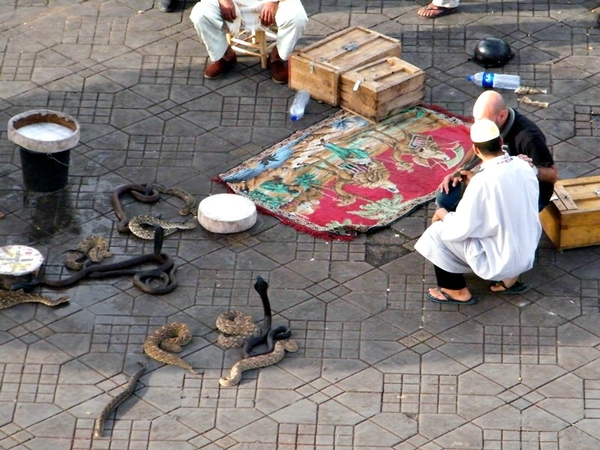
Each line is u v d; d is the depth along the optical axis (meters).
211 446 20.98
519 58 29.86
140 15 31.38
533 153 23.50
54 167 25.88
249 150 27.34
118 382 22.14
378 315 23.39
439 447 20.92
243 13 28.67
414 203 25.80
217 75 29.28
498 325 23.17
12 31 30.89
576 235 24.47
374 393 21.88
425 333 23.02
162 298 23.81
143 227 25.33
